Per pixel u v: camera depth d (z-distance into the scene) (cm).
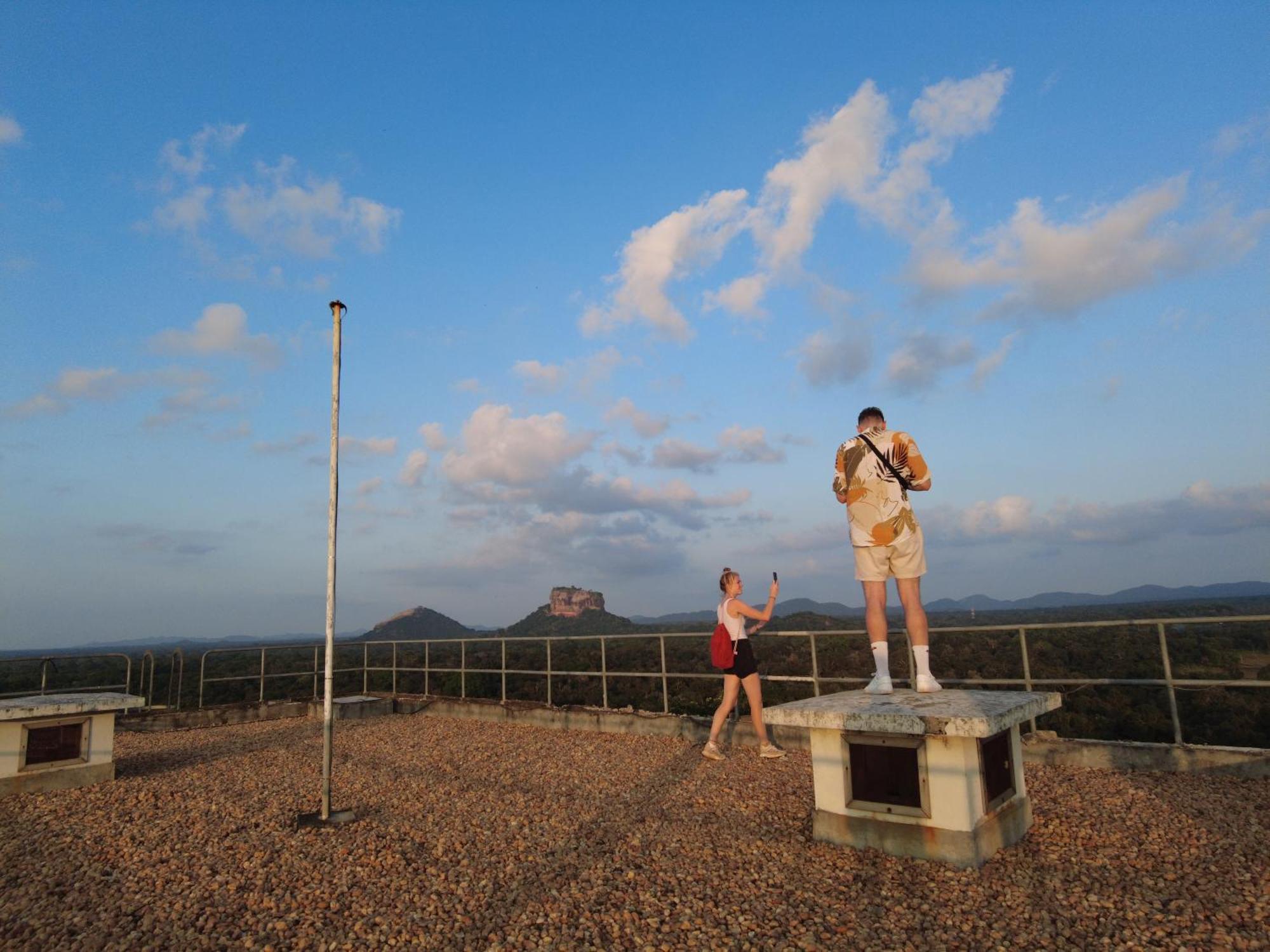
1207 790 586
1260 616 600
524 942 388
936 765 459
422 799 701
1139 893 401
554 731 1057
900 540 563
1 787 750
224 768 889
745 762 779
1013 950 350
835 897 420
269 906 452
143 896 476
